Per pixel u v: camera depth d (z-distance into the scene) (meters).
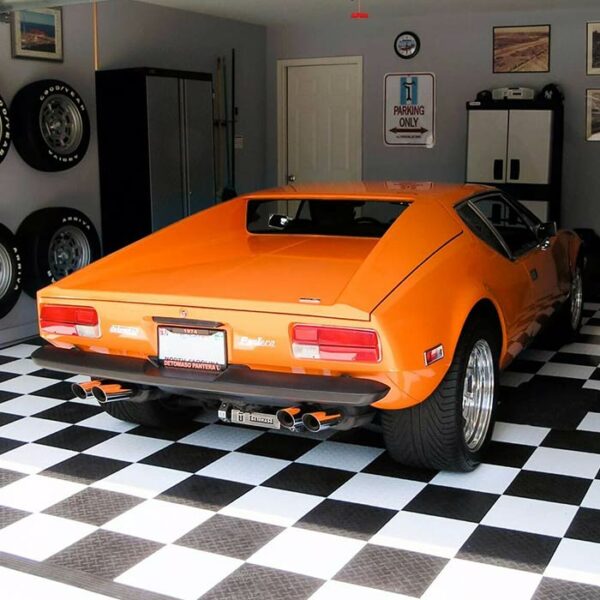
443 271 3.39
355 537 3.01
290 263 3.72
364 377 3.04
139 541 3.00
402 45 8.82
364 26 8.95
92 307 3.41
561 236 5.26
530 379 4.93
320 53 9.19
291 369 3.12
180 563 2.84
